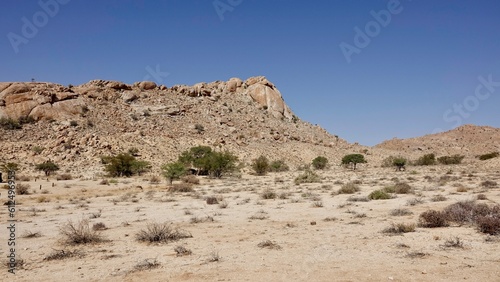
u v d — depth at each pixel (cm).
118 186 3941
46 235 1286
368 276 698
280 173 6656
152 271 784
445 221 1181
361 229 1188
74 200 2684
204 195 2830
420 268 735
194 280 713
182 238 1141
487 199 1873
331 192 2789
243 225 1371
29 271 820
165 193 3194
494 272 690
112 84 10425
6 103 8206
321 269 756
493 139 14688
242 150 8588
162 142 7875
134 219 1645
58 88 9112
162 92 11300
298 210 1780
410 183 3559
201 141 8438
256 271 757
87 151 6700
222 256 893
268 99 12506
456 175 4575
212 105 11300
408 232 1094
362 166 8812
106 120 8725
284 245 997
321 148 10369
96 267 834
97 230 1344
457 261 772
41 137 7369
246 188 3491
